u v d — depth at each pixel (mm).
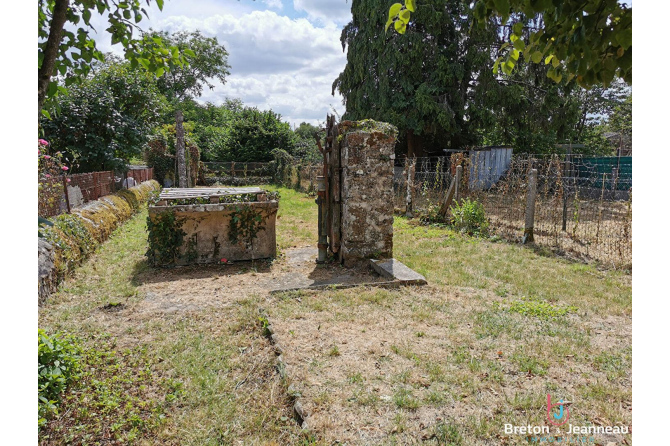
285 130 28922
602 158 17531
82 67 2678
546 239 8703
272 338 3902
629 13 1437
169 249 6590
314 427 2666
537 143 21219
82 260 6598
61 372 2936
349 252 6641
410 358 3564
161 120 13844
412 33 17672
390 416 2789
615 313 4609
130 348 3844
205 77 40875
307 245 8430
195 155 23250
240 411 2896
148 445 2543
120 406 2904
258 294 5309
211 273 6371
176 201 6938
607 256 7172
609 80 1590
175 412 2893
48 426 2633
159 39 2832
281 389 3121
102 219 8453
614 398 2953
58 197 6914
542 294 5230
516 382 3189
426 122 18812
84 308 4820
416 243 8508
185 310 4801
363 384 3162
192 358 3605
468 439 2555
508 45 2305
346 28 20656
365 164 6531
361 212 6609
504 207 12781
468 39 18438
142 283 5828
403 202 14414
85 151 11062
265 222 7074
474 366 3381
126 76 12531
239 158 28500
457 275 6062
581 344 3789
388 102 18734
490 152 18844
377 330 4164
